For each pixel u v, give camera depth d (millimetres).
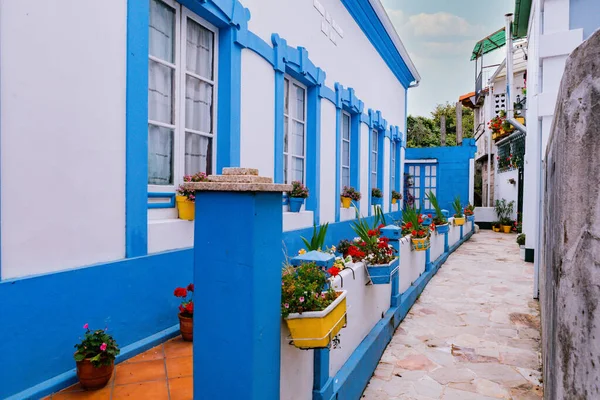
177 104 3709
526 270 8594
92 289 2742
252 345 1812
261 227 1878
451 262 9508
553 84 6273
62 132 2578
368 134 9133
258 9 4684
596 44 1363
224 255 1881
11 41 2312
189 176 3656
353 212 8141
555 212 2109
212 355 1900
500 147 17016
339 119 7309
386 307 4855
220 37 4227
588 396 1331
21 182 2369
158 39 3535
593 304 1309
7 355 2289
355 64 8227
